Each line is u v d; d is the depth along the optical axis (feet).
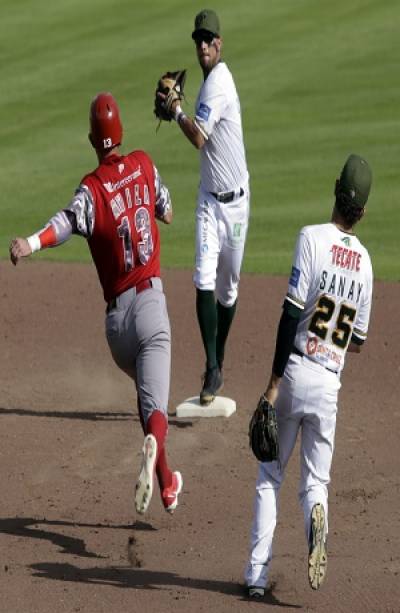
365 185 75.56
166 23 334.65
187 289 161.07
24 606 77.15
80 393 125.49
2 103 275.39
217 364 118.83
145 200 87.66
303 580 81.25
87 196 85.46
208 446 109.19
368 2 350.02
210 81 112.68
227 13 344.69
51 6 358.64
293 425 77.71
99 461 105.70
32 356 137.69
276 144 239.71
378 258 173.58
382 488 98.58
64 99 276.00
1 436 112.06
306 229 75.72
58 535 89.81
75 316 151.84
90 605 77.30
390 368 130.72
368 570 82.79
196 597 78.59
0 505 95.86
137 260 86.84
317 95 272.31
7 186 219.61
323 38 317.63
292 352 76.38
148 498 77.97
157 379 85.87
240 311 151.43
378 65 291.99
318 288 75.25
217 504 95.81
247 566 78.69
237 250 117.29
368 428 113.29
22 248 82.28
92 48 314.76
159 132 251.19
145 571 83.15
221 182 114.93
